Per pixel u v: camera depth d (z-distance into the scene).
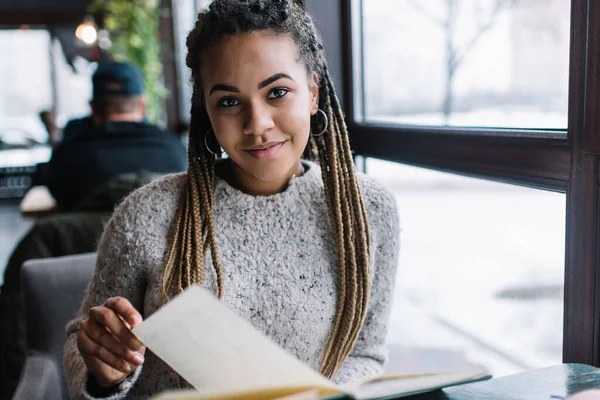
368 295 1.07
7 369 2.00
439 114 1.64
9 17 7.30
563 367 0.86
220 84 0.92
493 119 1.41
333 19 1.99
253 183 1.06
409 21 1.75
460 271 2.22
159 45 4.81
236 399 0.60
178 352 0.69
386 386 0.68
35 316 1.51
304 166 1.13
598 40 0.94
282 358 0.64
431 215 2.21
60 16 7.46
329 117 1.07
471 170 1.30
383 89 1.89
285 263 1.03
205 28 0.93
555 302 1.35
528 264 1.58
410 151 1.58
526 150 1.13
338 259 1.06
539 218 1.43
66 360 1.02
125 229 1.03
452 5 1.57
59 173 2.50
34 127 8.12
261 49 0.91
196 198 1.02
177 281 1.00
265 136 0.93
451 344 2.13
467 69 1.52
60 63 8.04
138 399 1.05
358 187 1.08
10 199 7.67
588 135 0.97
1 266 4.86
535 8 1.28
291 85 0.93
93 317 0.83
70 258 1.58
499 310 2.00
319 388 0.61
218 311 0.64
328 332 1.06
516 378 0.82
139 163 2.50
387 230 1.13
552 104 1.22
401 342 2.24
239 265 1.02
